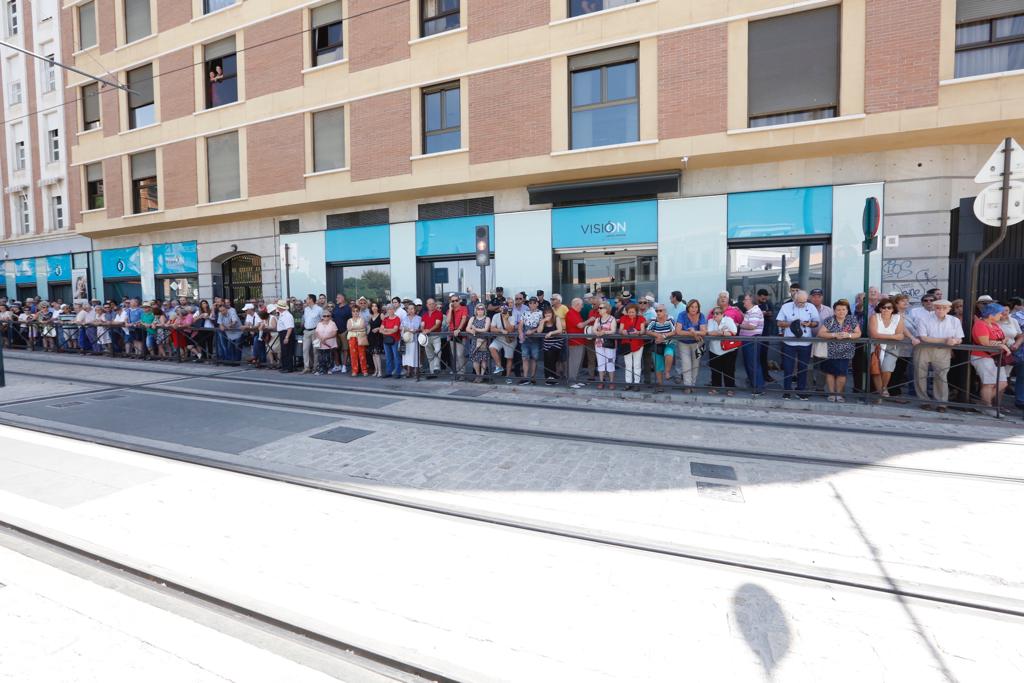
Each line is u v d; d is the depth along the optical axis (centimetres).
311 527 375
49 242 2152
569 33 1113
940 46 872
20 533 376
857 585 302
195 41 1594
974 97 857
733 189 1059
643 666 235
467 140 1219
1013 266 947
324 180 1401
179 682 229
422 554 337
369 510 404
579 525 377
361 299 1060
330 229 1484
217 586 301
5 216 2338
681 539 356
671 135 1037
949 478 466
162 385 957
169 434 618
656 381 842
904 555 336
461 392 862
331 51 1410
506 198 1252
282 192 1464
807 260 1028
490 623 266
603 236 1154
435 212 1337
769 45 987
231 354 1253
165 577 310
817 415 698
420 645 250
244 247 1622
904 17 890
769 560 329
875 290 836
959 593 294
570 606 280
